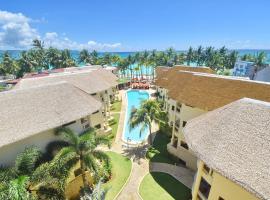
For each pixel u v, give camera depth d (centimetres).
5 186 1378
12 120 1770
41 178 1582
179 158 2927
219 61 11125
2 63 8919
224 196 1400
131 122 3222
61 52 10275
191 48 12144
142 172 2642
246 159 1236
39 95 2116
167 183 2441
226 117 1534
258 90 2023
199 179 1781
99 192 1620
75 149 1761
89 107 2378
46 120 1952
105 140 1980
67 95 2319
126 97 6700
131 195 2216
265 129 1279
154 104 3203
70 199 2125
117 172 2617
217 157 1355
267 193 1051
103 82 4050
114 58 10600
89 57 11312
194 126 1770
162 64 11050
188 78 3044
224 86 2334
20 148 1800
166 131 3703
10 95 1941
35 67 9275
